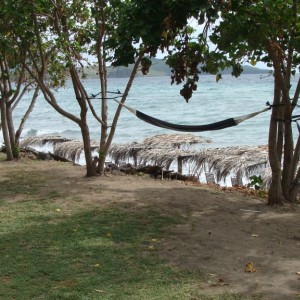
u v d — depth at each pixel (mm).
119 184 11180
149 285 5594
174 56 7930
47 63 12922
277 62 8484
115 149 15977
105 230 7660
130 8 6895
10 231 7605
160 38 7043
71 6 11094
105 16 10836
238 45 7797
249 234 7586
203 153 14445
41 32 11852
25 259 6395
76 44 10641
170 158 14492
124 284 5621
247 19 7176
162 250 6789
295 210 9062
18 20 10648
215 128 9242
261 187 11750
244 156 13688
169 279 5770
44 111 41188
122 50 7219
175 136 17594
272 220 8398
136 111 10070
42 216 8461
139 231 7637
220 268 6145
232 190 11219
